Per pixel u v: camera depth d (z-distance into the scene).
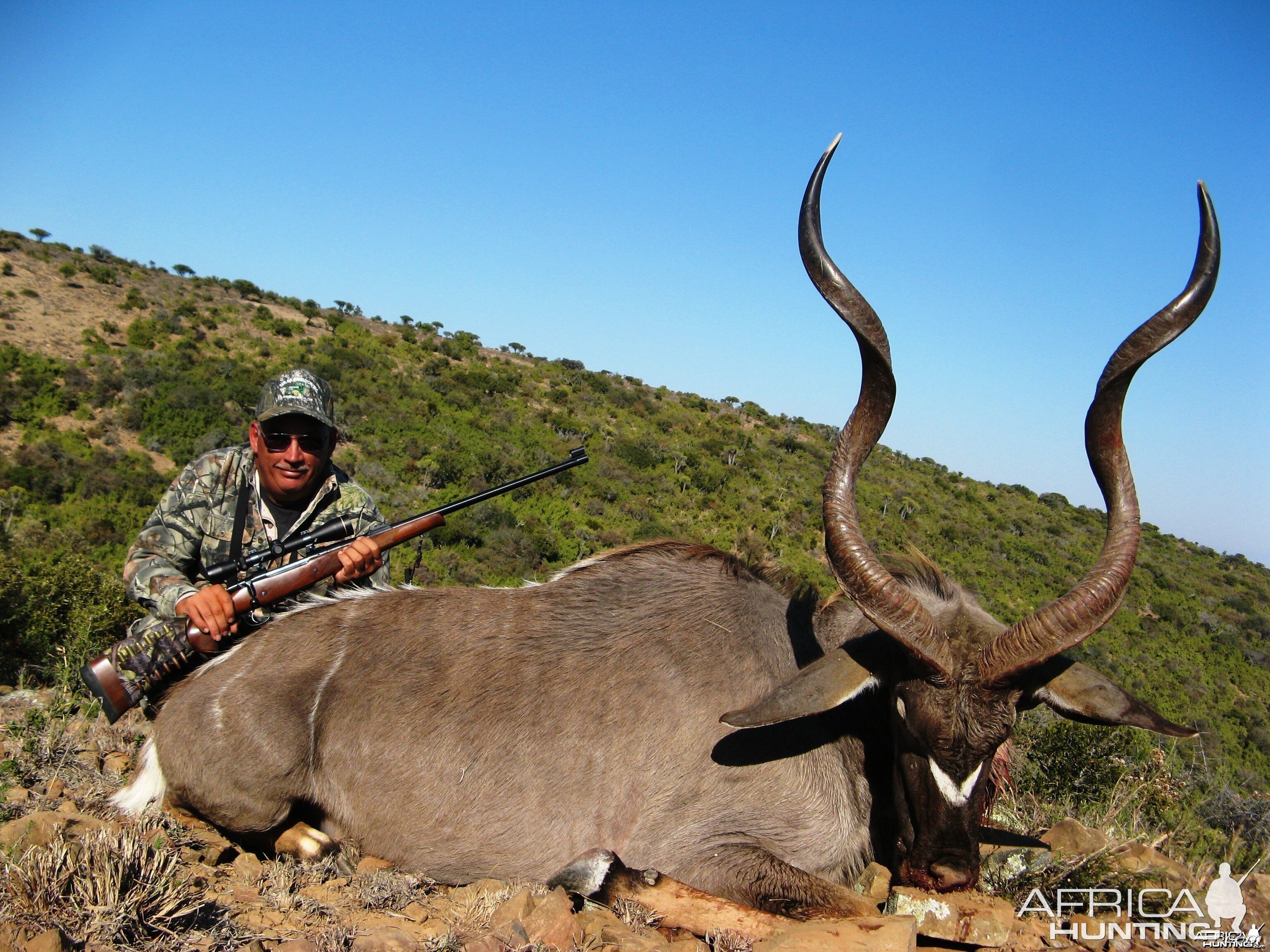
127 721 5.53
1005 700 3.50
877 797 4.16
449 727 3.93
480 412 70.69
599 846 3.87
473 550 40.44
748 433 87.62
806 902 3.60
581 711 3.96
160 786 4.02
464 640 4.12
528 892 3.50
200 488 4.65
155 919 2.92
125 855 2.98
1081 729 6.16
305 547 4.64
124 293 79.31
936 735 3.51
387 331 97.44
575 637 4.14
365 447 54.31
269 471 4.61
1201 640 39.00
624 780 3.90
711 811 3.89
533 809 3.88
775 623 4.35
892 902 3.61
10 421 51.59
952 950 3.59
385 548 4.49
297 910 3.37
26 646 9.20
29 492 43.59
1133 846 4.69
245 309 86.50
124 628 9.69
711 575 4.45
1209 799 7.05
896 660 3.73
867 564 3.52
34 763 4.46
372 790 3.94
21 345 61.59
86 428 52.75
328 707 3.98
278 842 3.97
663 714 3.97
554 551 42.34
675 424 82.31
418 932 3.29
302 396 4.53
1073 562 53.31
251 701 3.90
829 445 91.31
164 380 60.44
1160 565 56.94
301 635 4.12
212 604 4.08
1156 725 3.37
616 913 3.62
